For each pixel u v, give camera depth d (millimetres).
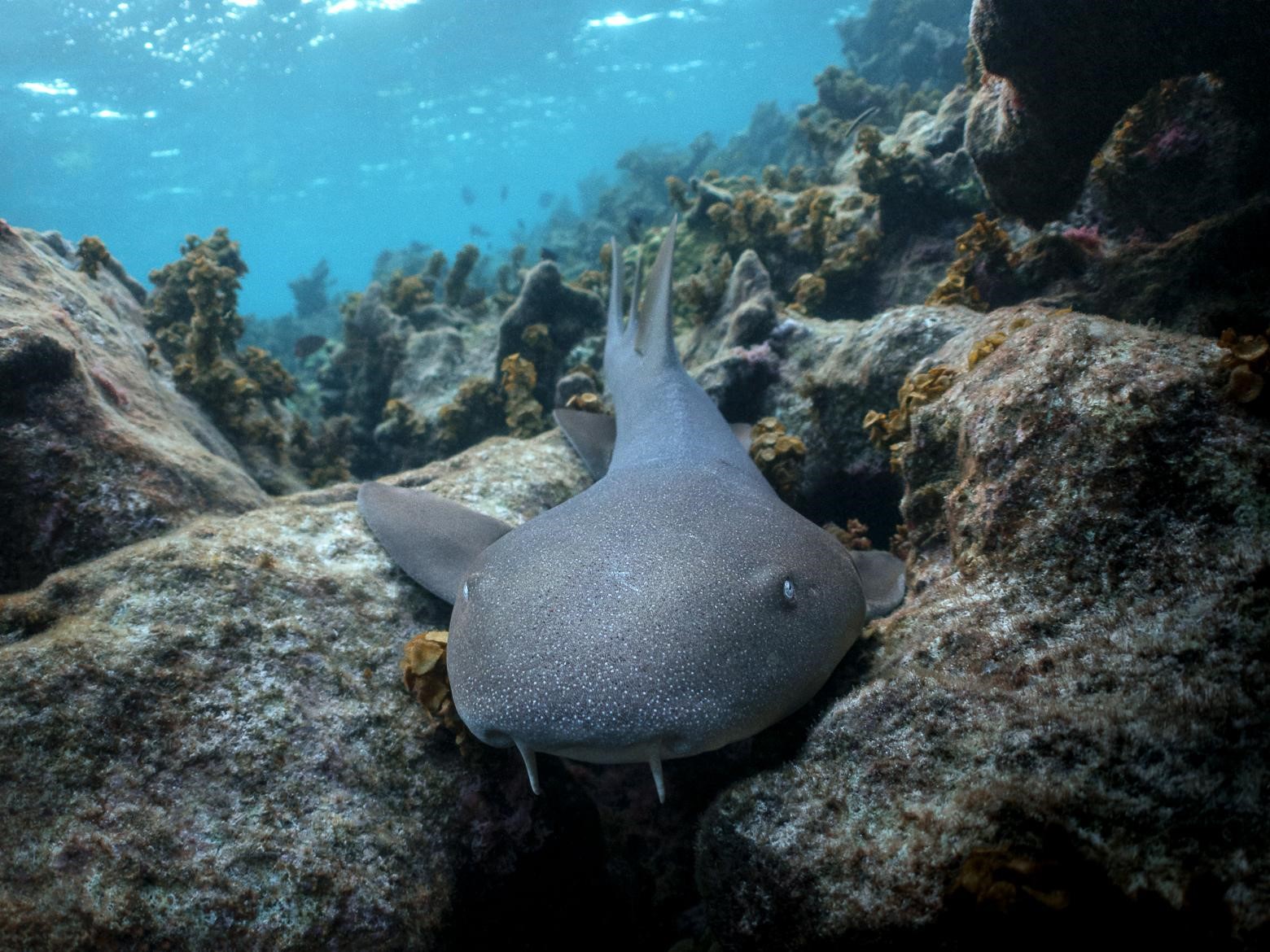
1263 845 350
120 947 447
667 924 622
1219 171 1033
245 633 599
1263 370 452
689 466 663
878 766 444
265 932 474
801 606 510
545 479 922
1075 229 1175
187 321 1407
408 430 1574
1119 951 357
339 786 548
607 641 462
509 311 1534
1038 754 404
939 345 897
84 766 500
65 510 727
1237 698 380
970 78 1579
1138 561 454
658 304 876
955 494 572
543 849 594
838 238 1628
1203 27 749
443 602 711
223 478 895
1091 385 506
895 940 387
